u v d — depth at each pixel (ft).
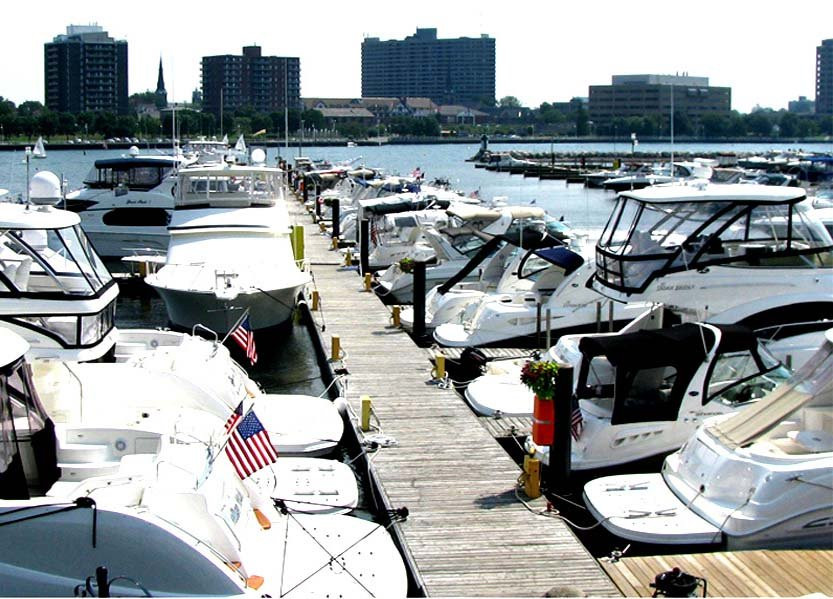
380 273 100.99
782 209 57.77
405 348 70.95
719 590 32.58
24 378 32.99
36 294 49.49
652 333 45.88
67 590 27.07
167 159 115.34
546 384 42.80
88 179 115.85
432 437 50.19
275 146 439.22
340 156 407.85
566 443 43.14
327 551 33.94
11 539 27.22
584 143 552.00
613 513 38.29
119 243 111.04
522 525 39.27
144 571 27.50
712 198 57.41
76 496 29.48
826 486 36.83
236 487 34.45
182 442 34.60
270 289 74.95
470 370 64.34
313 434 49.83
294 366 73.31
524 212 90.68
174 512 29.63
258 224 83.51
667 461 41.81
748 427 39.70
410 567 35.47
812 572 33.65
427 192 128.36
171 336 54.49
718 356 45.52
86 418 38.86
